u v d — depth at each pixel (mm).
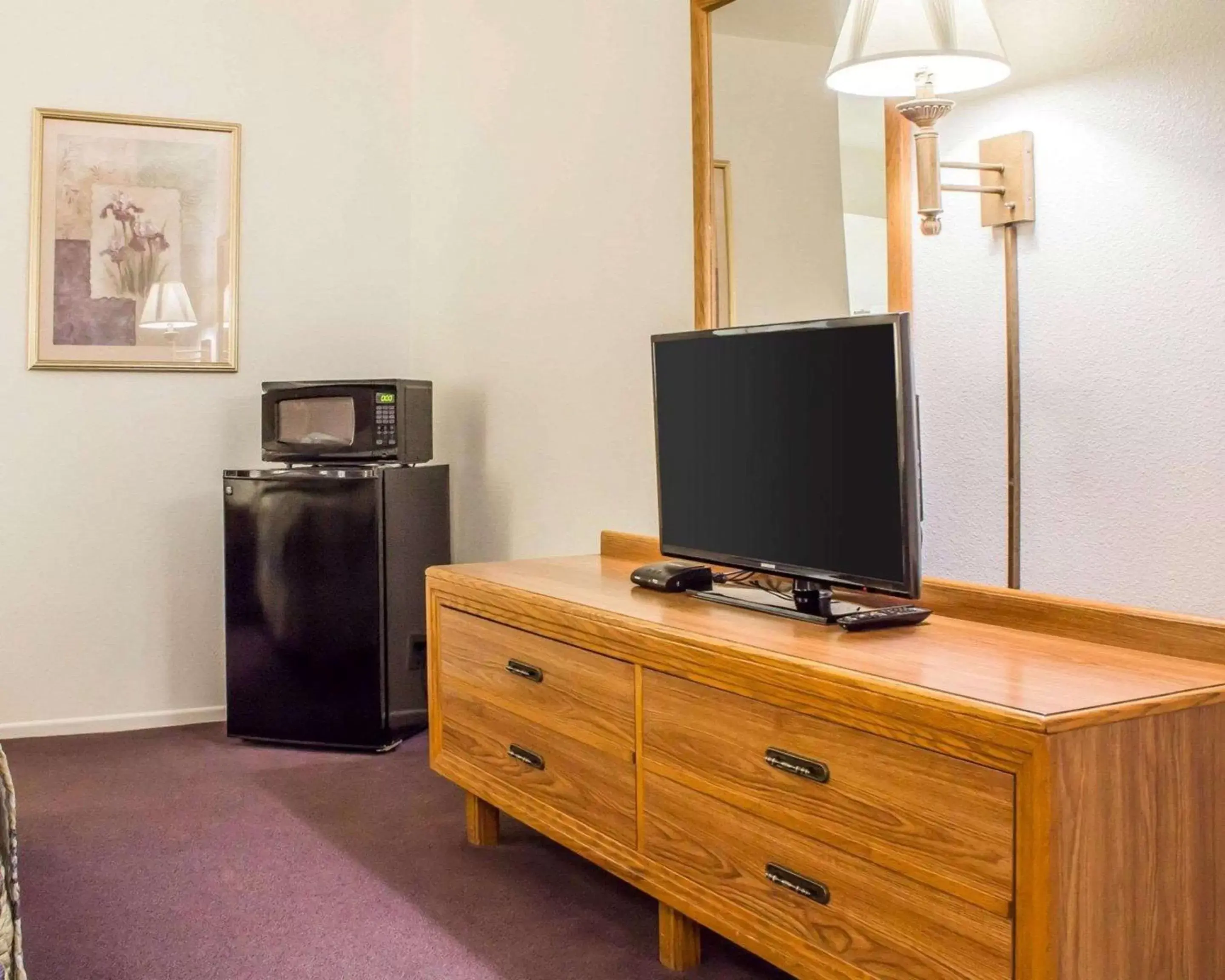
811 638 1898
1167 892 1501
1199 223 1681
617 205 3139
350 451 3584
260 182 4016
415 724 3721
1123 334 1788
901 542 1893
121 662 3936
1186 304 1703
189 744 3721
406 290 4219
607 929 2344
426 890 2541
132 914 2426
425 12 4105
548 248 3457
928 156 2008
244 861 2713
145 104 3889
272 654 3635
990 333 1999
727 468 2293
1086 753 1411
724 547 2316
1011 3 1926
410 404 3643
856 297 2264
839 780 1688
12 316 3779
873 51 1925
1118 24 1768
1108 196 1797
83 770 3443
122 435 3898
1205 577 1697
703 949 2252
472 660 2684
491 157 3738
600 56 3191
